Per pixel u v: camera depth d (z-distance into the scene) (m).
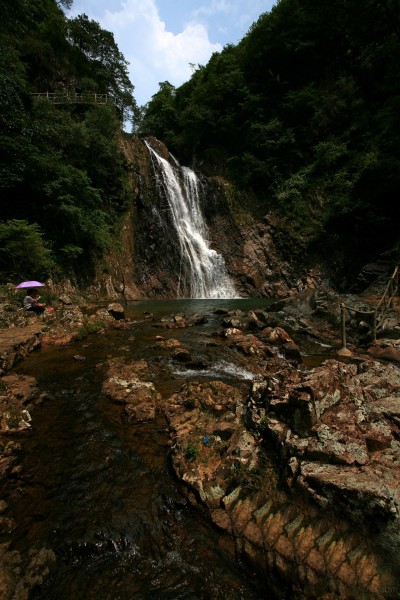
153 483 3.32
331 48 28.86
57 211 16.33
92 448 3.91
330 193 24.55
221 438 3.78
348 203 22.16
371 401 3.72
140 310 15.13
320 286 23.27
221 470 3.26
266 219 26.53
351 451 2.91
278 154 28.80
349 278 22.50
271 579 2.37
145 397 5.13
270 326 10.99
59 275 16.11
